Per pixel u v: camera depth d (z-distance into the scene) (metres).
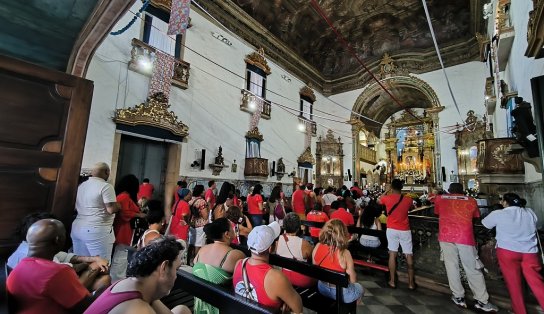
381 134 22.47
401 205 3.87
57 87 2.59
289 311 1.79
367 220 4.83
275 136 13.40
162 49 8.51
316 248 2.73
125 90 7.32
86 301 1.57
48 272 1.44
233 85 10.94
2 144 2.26
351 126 17.12
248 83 11.90
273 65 13.68
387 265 4.52
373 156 20.66
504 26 5.84
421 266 4.25
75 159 2.67
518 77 5.12
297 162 14.80
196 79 9.42
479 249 3.99
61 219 2.55
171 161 8.55
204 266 2.06
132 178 3.66
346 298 2.38
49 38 2.63
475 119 12.89
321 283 2.54
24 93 2.40
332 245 2.61
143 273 1.12
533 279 2.79
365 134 19.59
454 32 13.97
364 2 13.91
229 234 2.28
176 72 8.65
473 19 12.14
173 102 8.59
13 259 1.88
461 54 13.80
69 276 1.52
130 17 7.59
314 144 16.53
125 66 7.38
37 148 2.45
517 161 4.79
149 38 8.17
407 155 20.45
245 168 11.17
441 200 3.59
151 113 7.73
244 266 1.85
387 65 15.82
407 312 3.12
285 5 13.06
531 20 2.37
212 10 10.33
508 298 3.29
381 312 3.11
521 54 4.70
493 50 7.20
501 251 3.02
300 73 15.90
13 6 2.19
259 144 12.17
